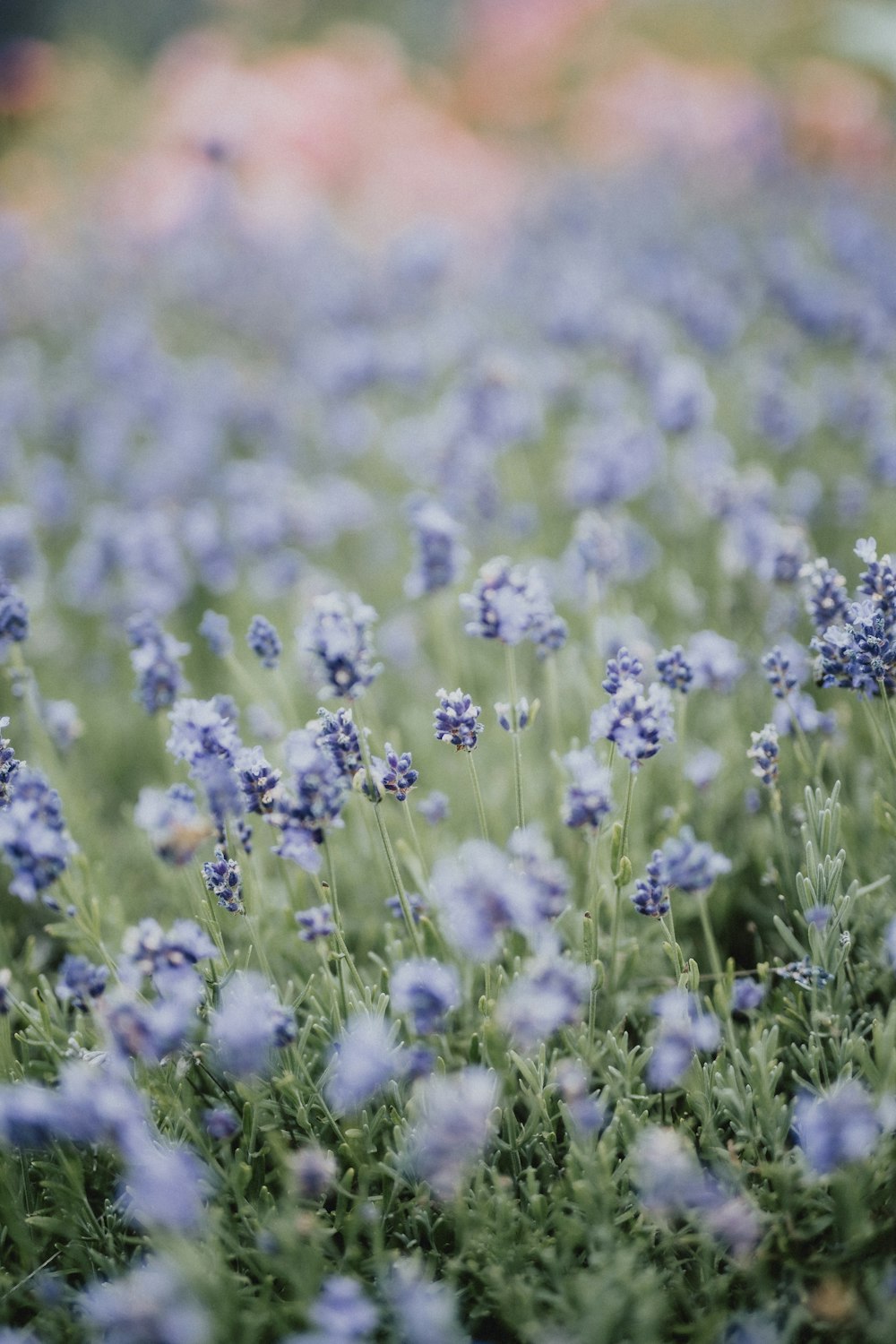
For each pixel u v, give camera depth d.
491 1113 1.94
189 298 6.85
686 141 8.34
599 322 4.72
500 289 6.14
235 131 7.23
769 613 2.84
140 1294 1.51
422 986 1.69
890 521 3.52
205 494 4.54
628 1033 2.25
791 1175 1.81
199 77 9.02
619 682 2.00
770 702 2.76
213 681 3.59
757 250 6.34
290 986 2.11
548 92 10.41
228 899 1.99
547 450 4.64
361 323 5.78
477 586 2.13
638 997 2.23
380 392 5.32
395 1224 1.95
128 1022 1.64
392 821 2.59
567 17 10.15
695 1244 1.86
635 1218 1.89
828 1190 1.86
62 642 3.74
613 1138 1.88
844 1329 1.72
